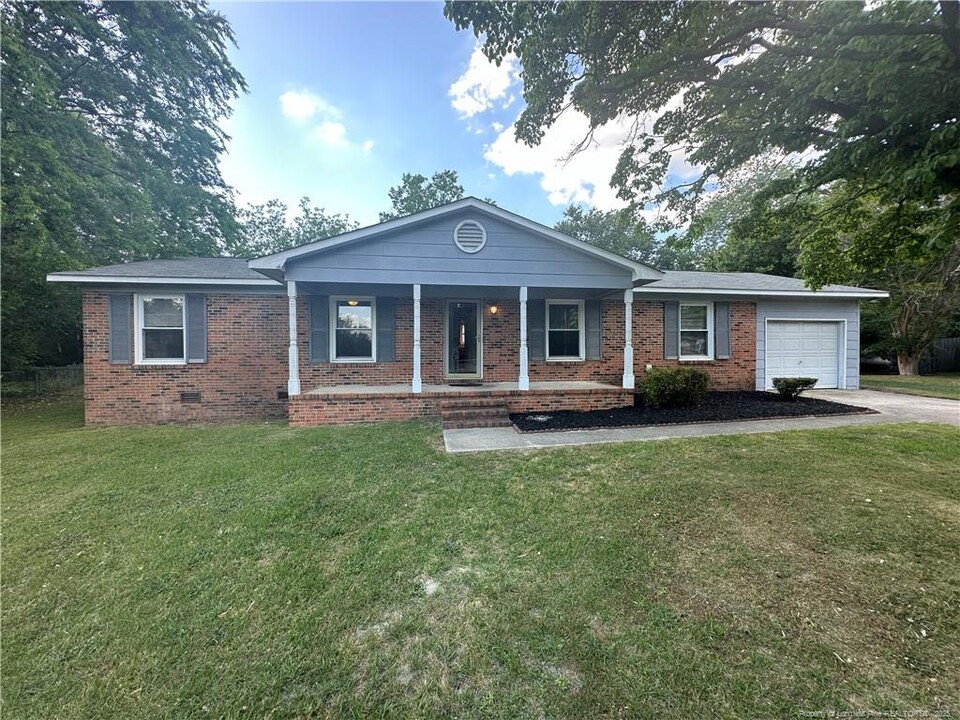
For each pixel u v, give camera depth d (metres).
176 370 8.62
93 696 1.82
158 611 2.36
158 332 8.63
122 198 12.14
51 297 12.28
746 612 2.22
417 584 2.54
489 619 2.21
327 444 5.80
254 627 2.21
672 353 10.34
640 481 4.08
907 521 3.15
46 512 3.64
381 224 7.42
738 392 10.13
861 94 3.69
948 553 2.72
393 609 2.32
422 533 3.16
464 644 2.04
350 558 2.84
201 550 2.99
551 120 5.25
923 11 3.34
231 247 16.64
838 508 3.39
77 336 17.58
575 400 7.95
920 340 14.59
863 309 15.17
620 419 6.98
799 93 3.94
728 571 2.58
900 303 14.41
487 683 1.82
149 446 5.89
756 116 4.59
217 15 14.32
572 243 7.90
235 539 3.14
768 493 3.71
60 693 1.84
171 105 14.28
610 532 3.09
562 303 10.01
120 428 7.59
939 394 9.67
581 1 4.05
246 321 8.85
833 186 5.43
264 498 3.87
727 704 1.69
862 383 12.36
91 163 11.93
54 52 11.71
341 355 9.27
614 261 8.04
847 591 2.37
